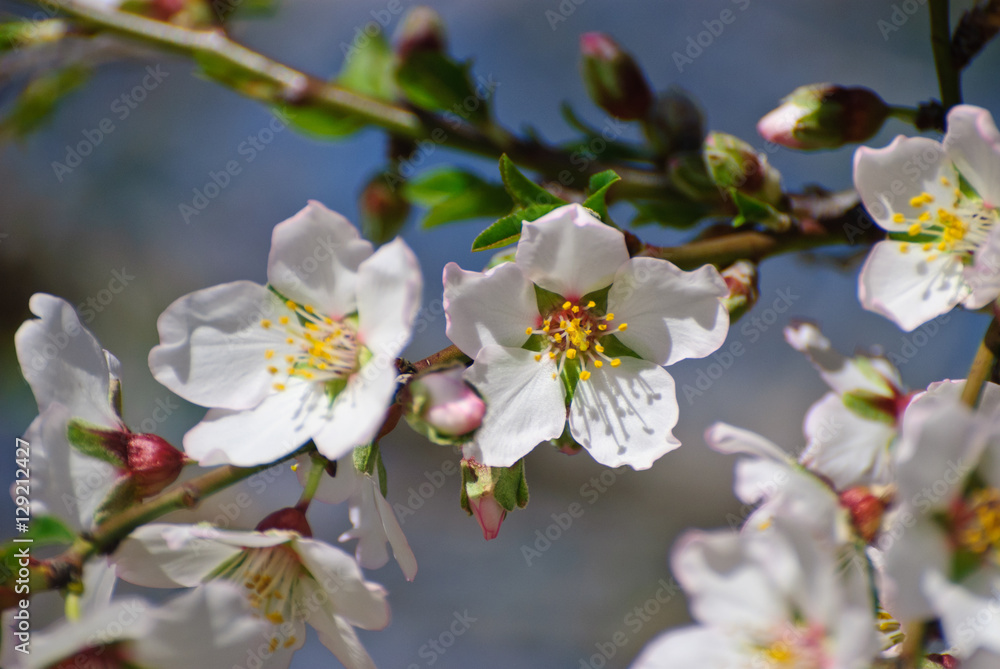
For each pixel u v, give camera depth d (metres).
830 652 0.32
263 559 0.35
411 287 0.34
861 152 0.35
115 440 0.35
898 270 0.35
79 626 0.33
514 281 0.35
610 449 0.35
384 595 0.34
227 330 0.35
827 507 0.33
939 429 0.32
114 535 0.33
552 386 0.35
